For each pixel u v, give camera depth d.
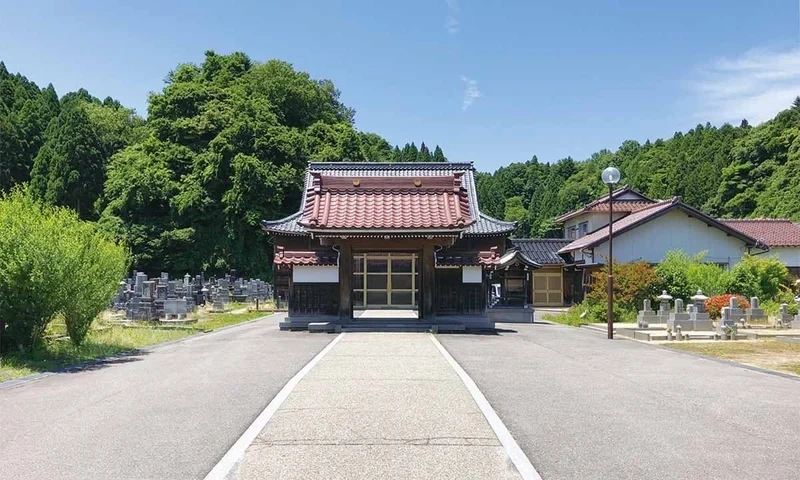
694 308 16.47
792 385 8.37
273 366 9.91
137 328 16.69
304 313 17.48
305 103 51.31
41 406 6.95
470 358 10.95
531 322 23.12
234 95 46.00
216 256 41.56
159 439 5.58
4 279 10.27
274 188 41.72
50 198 47.12
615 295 20.86
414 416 6.38
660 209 28.56
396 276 22.14
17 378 8.77
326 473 4.64
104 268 12.55
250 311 26.61
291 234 22.14
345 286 17.20
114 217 42.19
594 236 31.48
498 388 7.98
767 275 22.89
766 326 18.33
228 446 5.37
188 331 16.33
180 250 42.41
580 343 13.77
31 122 56.38
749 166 50.25
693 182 53.72
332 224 16.06
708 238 29.27
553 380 8.63
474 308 17.55
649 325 18.12
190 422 6.19
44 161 50.03
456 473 4.65
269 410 6.66
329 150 44.69
